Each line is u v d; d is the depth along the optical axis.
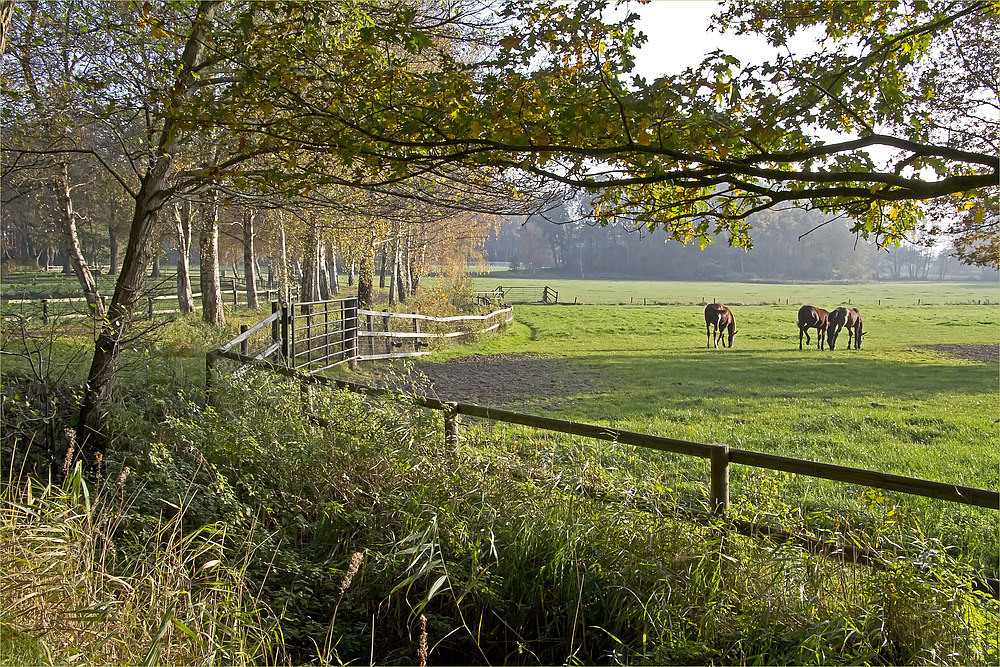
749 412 12.73
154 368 9.05
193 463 5.70
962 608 3.55
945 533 5.96
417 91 4.06
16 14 7.03
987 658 3.38
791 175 3.64
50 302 12.45
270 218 27.81
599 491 4.82
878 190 3.71
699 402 13.82
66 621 2.99
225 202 5.42
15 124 7.14
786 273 115.19
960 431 10.87
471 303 33.75
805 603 3.78
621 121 3.73
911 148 3.55
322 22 5.60
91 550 3.65
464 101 3.99
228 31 4.66
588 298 62.84
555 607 4.14
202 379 9.28
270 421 6.34
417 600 4.41
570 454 5.42
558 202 6.44
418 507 4.86
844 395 14.89
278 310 13.14
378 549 4.77
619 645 3.81
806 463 4.36
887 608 3.61
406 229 28.67
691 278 115.19
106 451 6.62
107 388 7.12
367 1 5.93
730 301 60.09
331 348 17.36
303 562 4.68
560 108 3.78
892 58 4.11
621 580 4.03
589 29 4.00
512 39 4.10
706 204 4.74
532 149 3.82
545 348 24.70
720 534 4.25
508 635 4.17
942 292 77.50
